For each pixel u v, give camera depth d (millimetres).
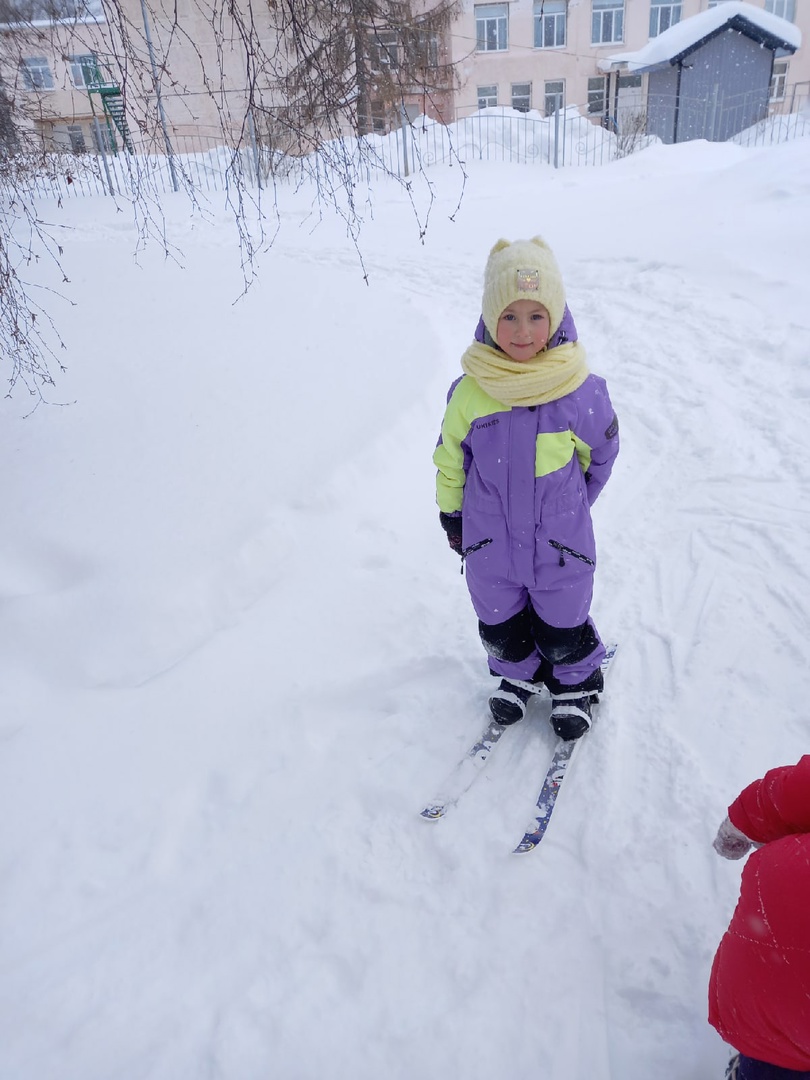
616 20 23703
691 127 19109
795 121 17625
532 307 1831
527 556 2043
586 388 1968
